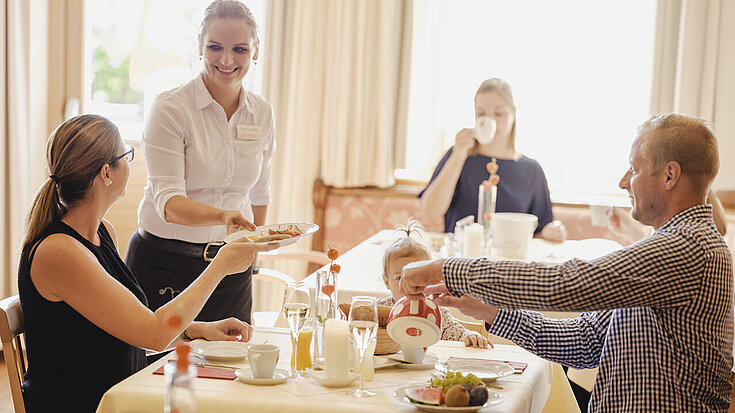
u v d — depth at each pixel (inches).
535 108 186.7
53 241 69.1
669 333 64.0
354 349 69.7
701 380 63.7
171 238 104.5
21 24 176.1
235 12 100.9
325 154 189.2
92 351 71.1
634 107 183.3
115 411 63.4
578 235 179.6
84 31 190.4
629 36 181.9
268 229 84.8
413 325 70.6
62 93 192.1
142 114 196.7
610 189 186.1
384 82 185.6
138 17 194.5
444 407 60.5
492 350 81.7
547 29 184.1
